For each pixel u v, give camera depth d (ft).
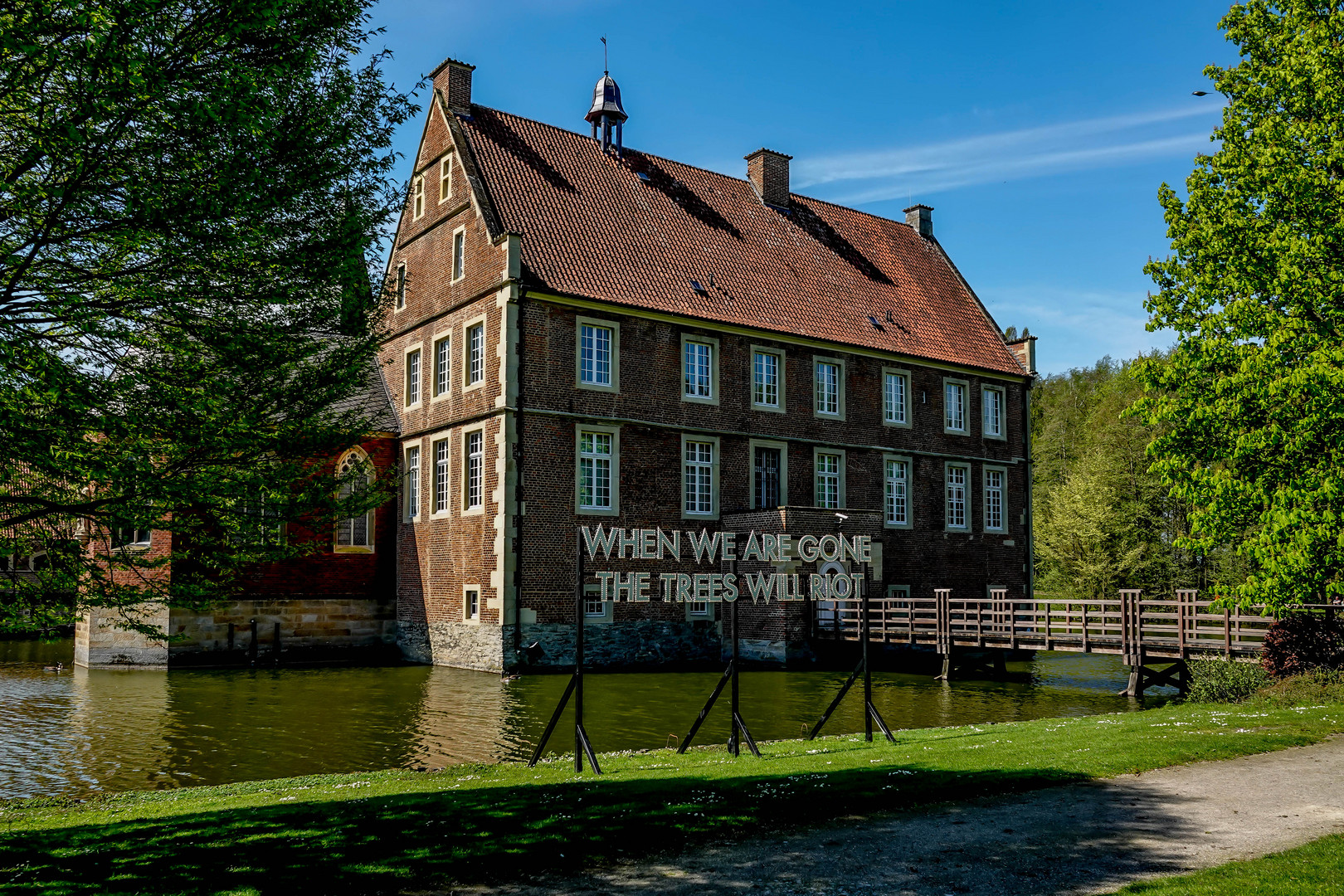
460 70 104.94
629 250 103.14
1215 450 56.39
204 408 29.45
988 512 127.75
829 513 100.63
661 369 99.45
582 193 105.70
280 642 100.12
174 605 33.27
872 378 116.47
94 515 29.14
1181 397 57.47
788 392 108.78
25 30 23.17
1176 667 79.36
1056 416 245.65
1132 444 181.78
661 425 98.63
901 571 116.06
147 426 28.91
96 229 27.07
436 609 99.19
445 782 39.32
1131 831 28.09
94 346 29.78
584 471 94.12
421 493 103.30
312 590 102.63
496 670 88.53
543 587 90.22
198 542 33.09
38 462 27.37
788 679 86.22
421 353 106.01
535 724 60.54
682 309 100.68
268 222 29.81
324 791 37.76
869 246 132.05
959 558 122.52
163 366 30.22
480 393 93.76
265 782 41.16
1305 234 54.49
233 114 25.99
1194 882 23.00
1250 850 25.96
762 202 125.18
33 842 28.89
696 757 44.14
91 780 45.50
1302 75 54.34
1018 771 36.06
